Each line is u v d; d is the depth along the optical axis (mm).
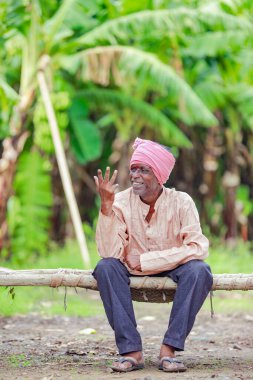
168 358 5871
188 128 20531
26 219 16000
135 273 6062
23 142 15281
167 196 6141
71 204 14000
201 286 5855
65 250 16484
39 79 14531
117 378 5613
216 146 20203
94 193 20781
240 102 18375
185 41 15773
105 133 20453
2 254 15875
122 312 5875
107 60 14789
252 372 6020
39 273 6070
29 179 16000
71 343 7609
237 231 21031
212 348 7426
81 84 16984
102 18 15078
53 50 14961
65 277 6020
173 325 5852
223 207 21016
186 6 15461
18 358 6633
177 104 17016
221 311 11055
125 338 5887
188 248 5941
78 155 16953
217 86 17719
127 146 18922
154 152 5992
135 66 14555
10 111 14891
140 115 16625
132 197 6195
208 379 5578
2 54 16109
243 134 21469
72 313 10344
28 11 14375
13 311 10141
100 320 9727
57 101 15133
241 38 15836
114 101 16672
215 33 16203
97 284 5957
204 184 20656
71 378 5672
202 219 20938
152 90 18391
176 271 5941
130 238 6121
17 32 15000
